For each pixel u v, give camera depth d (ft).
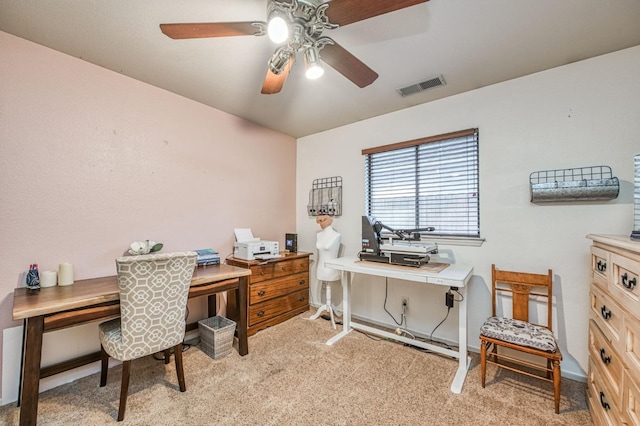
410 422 4.98
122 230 7.15
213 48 5.98
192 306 8.70
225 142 9.52
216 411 5.26
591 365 5.24
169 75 7.13
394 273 6.97
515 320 6.40
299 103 8.75
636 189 4.29
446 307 8.23
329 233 9.99
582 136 6.28
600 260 5.02
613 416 4.08
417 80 7.25
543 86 6.74
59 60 6.16
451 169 8.27
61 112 6.21
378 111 9.32
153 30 5.42
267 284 9.29
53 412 5.24
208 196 9.05
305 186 12.05
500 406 5.36
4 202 5.57
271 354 7.46
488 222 7.48
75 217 6.42
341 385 6.07
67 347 6.29
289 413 5.21
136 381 6.23
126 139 7.22
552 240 6.63
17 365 5.65
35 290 5.57
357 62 5.21
